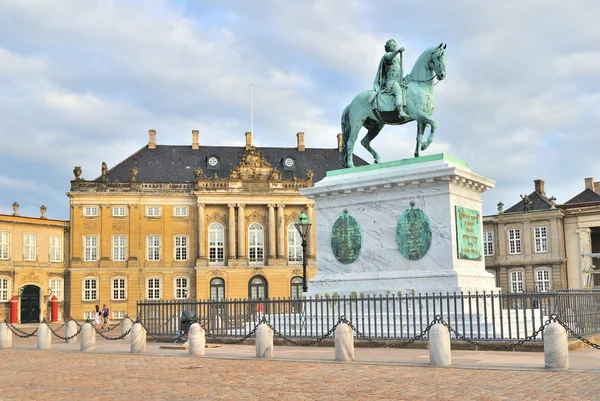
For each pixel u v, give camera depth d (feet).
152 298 237.66
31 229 228.43
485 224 234.38
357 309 59.77
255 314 71.56
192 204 242.58
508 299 55.01
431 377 40.45
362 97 70.13
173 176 248.52
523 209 229.45
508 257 229.04
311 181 245.65
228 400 34.42
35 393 38.37
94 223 237.45
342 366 46.83
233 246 239.91
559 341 42.78
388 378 40.45
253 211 245.04
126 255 237.66
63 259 238.07
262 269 239.50
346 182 67.21
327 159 266.16
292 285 240.94
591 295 62.75
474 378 39.65
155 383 41.16
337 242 68.23
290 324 65.31
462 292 55.31
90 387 40.27
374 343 59.21
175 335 76.95
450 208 61.98
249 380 41.27
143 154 254.27
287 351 58.80
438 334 45.91
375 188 65.87
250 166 243.81
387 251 65.16
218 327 72.49
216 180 241.55
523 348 53.78
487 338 55.16
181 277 239.50
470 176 63.57
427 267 62.64
